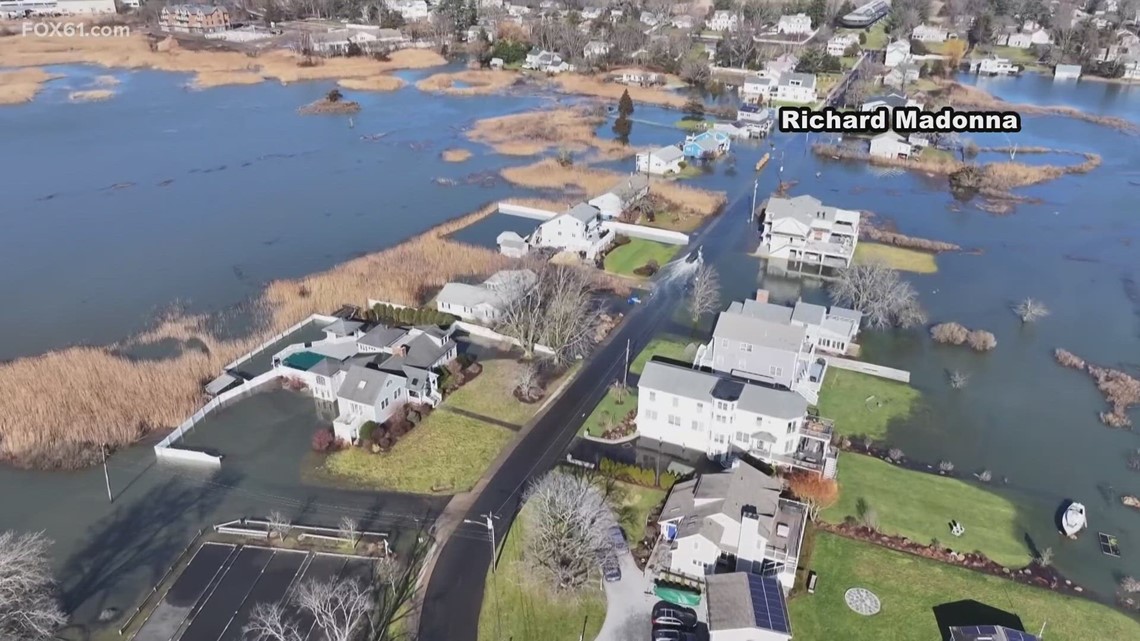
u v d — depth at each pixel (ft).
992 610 181.47
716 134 551.18
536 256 367.66
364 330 296.71
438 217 425.69
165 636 173.06
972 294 346.33
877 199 465.47
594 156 535.60
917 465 233.96
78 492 219.82
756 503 193.57
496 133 583.99
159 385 264.11
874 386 273.54
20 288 343.05
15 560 176.35
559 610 178.50
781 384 253.44
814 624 176.04
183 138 570.05
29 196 453.58
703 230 410.31
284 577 189.06
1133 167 524.11
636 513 208.74
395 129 598.75
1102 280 361.92
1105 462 237.86
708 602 168.76
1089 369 286.46
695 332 303.68
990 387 275.18
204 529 205.26
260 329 306.76
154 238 397.80
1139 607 184.96
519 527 203.72
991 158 538.47
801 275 358.02
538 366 279.90
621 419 248.93
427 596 182.50
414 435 241.96
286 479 224.53
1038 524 211.41
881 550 198.39
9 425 242.58
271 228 411.13
